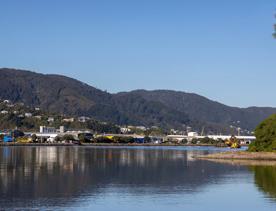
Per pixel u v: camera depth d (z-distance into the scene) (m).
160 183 60.19
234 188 55.81
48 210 39.47
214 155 135.25
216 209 41.69
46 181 60.19
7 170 76.06
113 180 63.16
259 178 68.12
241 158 128.75
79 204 42.78
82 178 65.12
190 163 104.56
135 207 41.88
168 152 183.25
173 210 40.91
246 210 41.31
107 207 41.62
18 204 42.00
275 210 41.44
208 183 60.97
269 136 138.38
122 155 144.00
